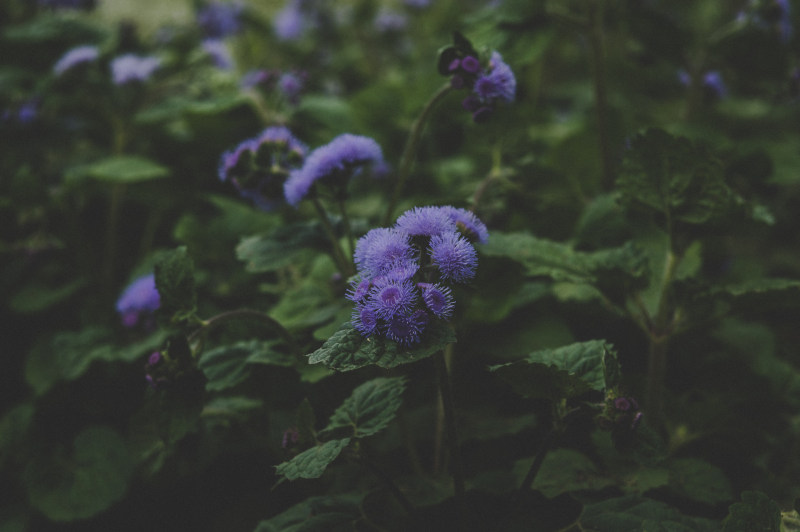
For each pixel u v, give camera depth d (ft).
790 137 2.30
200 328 1.25
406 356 1.08
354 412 1.22
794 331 1.89
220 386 1.34
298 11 3.08
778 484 1.43
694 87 2.05
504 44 1.68
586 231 1.58
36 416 1.69
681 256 1.39
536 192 1.70
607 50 2.68
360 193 2.13
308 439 1.21
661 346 1.40
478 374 1.52
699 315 1.38
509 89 1.28
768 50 1.79
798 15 1.98
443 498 1.32
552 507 1.33
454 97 1.87
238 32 2.87
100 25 2.55
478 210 1.63
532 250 1.40
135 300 1.54
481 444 1.50
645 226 1.56
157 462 1.44
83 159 2.33
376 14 3.24
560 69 3.14
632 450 1.15
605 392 1.16
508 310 1.45
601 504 1.27
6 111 2.19
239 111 1.91
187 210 2.16
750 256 2.38
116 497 1.57
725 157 1.70
